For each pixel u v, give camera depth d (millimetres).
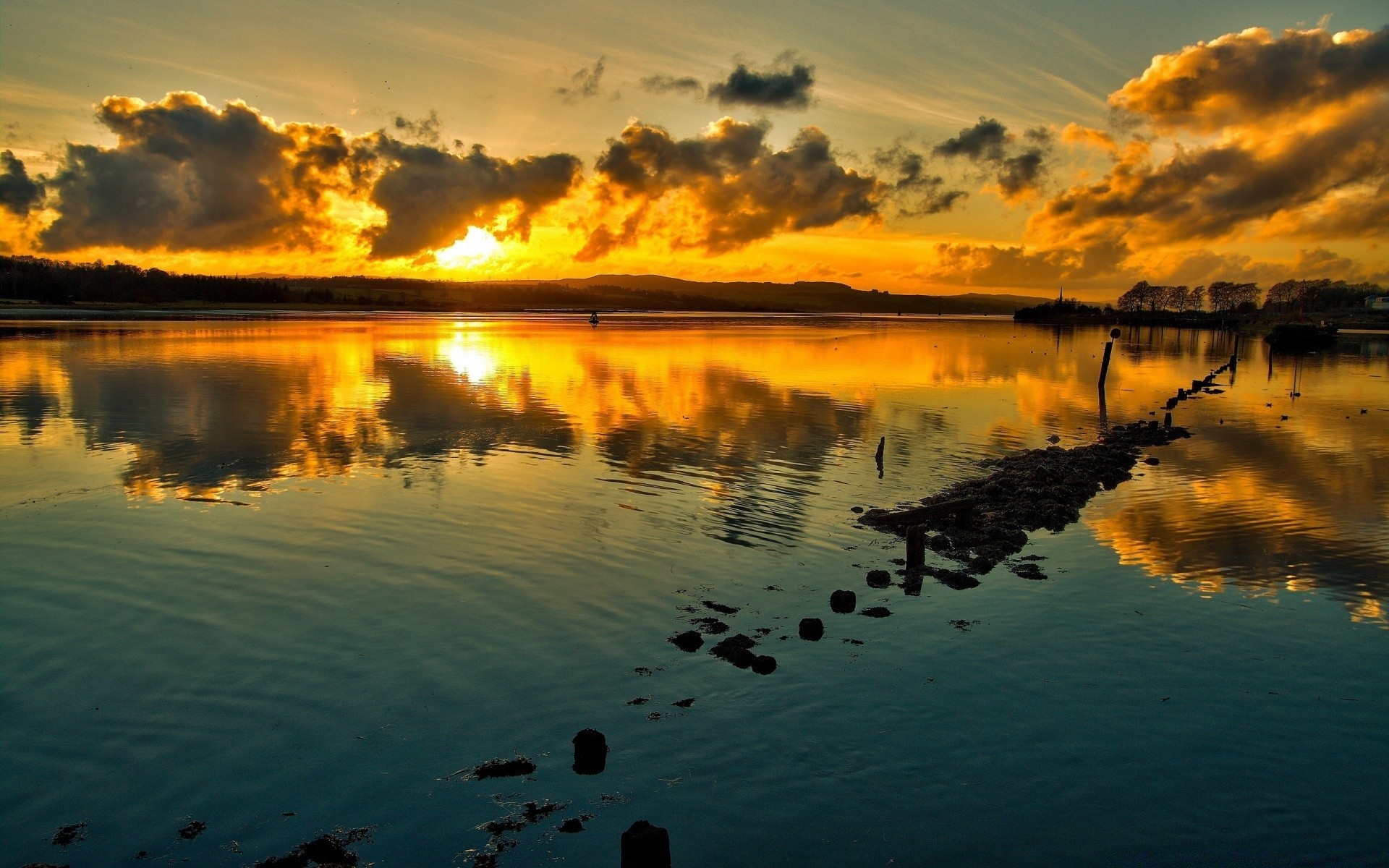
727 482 28609
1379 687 15195
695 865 10406
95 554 20047
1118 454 35438
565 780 11906
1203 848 10953
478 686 14281
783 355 86812
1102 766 12625
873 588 19312
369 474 28547
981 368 77062
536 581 18969
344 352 77312
